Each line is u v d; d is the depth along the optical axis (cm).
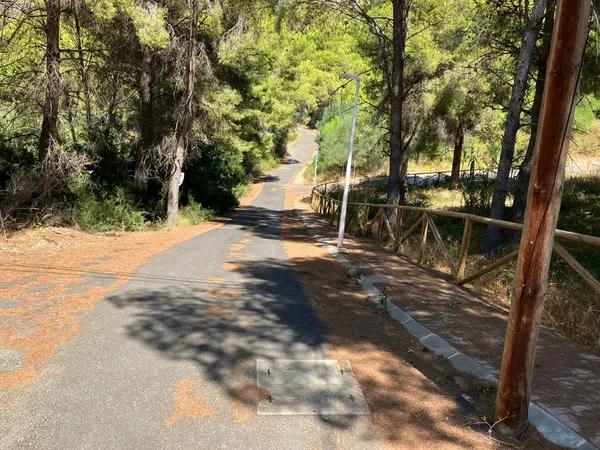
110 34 1560
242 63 2472
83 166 1377
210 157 2728
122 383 394
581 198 1705
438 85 2095
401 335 551
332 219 2464
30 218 1205
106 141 1784
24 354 440
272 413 361
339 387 408
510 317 351
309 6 1633
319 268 944
